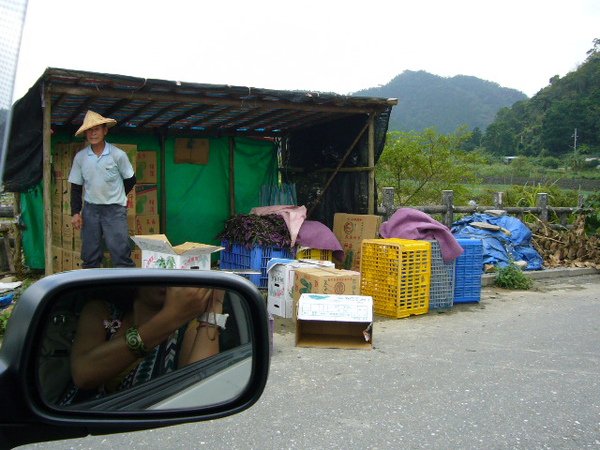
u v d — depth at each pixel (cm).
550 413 441
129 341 140
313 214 1051
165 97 736
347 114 931
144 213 972
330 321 600
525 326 713
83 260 725
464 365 552
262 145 1108
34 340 122
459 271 826
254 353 151
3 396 119
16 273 920
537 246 1189
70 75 652
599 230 1273
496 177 4125
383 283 751
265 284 866
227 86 738
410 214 812
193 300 147
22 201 935
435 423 419
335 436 397
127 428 136
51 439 129
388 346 614
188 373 147
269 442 388
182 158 1030
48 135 680
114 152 710
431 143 1511
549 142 7944
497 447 384
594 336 671
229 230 929
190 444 384
